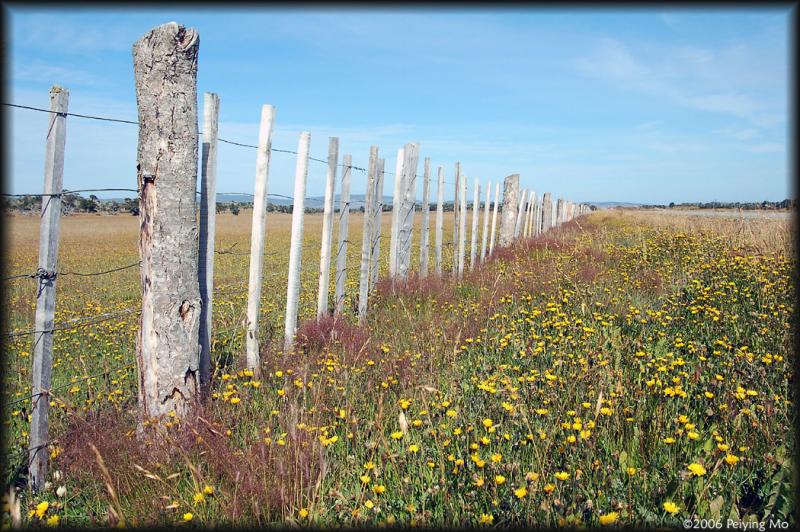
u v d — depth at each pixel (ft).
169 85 13.01
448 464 10.85
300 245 20.17
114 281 45.68
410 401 13.10
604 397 13.10
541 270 33.42
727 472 10.50
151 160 13.04
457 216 37.22
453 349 17.51
